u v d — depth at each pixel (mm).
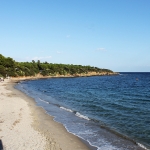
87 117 18469
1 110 19984
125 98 31531
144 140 12336
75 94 38125
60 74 133000
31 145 10883
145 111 20828
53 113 20250
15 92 38750
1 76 82750
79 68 158750
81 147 11188
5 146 10602
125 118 17938
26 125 14945
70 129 14719
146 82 79688
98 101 28297
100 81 87250
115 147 11211
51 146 10938
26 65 114750
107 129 14656
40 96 35219
